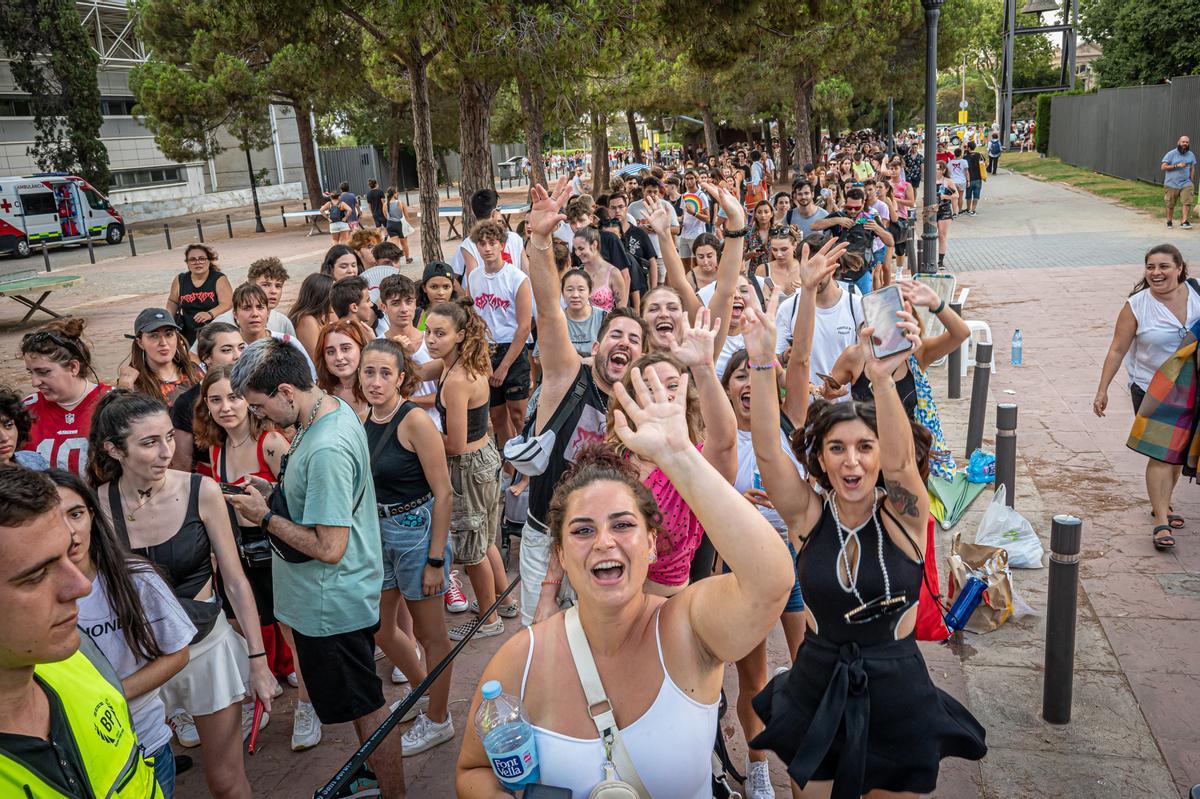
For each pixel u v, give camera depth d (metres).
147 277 24.59
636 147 44.91
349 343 4.75
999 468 6.45
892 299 3.05
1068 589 4.23
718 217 15.07
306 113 37.84
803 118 33.09
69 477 2.77
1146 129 31.69
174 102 31.02
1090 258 18.03
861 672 3.06
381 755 3.87
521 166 62.06
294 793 4.29
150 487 3.60
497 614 5.74
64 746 2.19
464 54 12.29
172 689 3.49
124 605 2.94
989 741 4.25
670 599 2.42
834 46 26.95
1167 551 6.04
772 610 2.19
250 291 6.45
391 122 41.91
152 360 5.86
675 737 2.31
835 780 3.04
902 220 18.08
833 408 3.10
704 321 3.49
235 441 4.79
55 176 32.59
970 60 88.44
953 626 5.02
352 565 3.77
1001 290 15.56
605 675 2.34
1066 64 60.97
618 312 4.28
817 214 12.23
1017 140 71.50
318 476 3.65
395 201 24.44
